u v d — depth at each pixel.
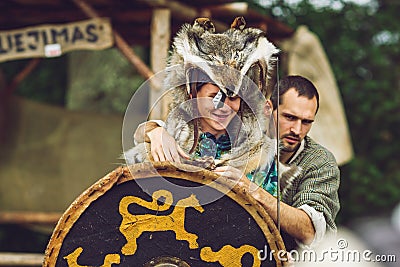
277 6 10.89
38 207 9.66
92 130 9.79
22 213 9.55
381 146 10.69
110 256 3.24
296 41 8.32
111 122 9.84
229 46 3.60
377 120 10.70
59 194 9.66
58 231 3.23
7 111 9.73
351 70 10.80
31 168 9.70
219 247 3.27
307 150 3.98
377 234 4.04
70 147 9.73
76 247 3.24
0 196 9.67
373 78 10.83
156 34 6.91
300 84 4.01
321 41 10.78
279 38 8.36
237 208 3.28
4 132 9.68
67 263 3.23
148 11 7.36
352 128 10.70
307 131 4.00
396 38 10.93
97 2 7.22
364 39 10.92
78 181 9.67
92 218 3.25
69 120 9.83
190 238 3.27
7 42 7.34
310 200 3.79
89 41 7.15
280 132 3.98
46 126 9.81
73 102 11.27
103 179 3.25
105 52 11.15
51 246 3.22
